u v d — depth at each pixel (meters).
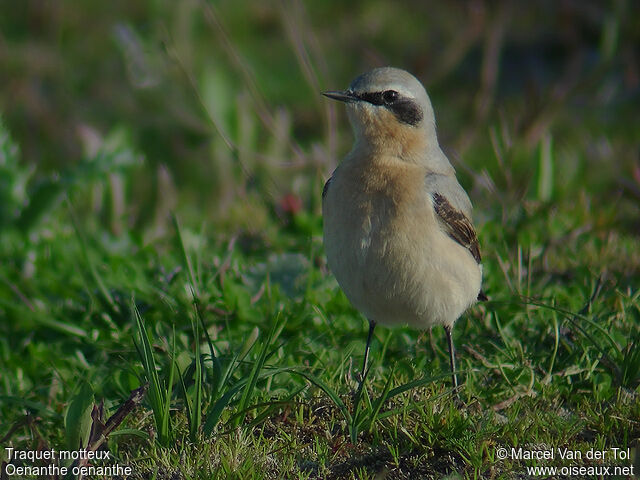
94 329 10.73
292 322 10.77
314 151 16.61
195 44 21.91
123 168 14.77
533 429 8.45
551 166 15.18
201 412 8.58
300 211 14.33
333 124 17.48
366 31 24.50
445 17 24.88
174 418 8.62
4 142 14.20
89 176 14.26
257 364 8.31
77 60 22.62
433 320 9.52
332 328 10.70
